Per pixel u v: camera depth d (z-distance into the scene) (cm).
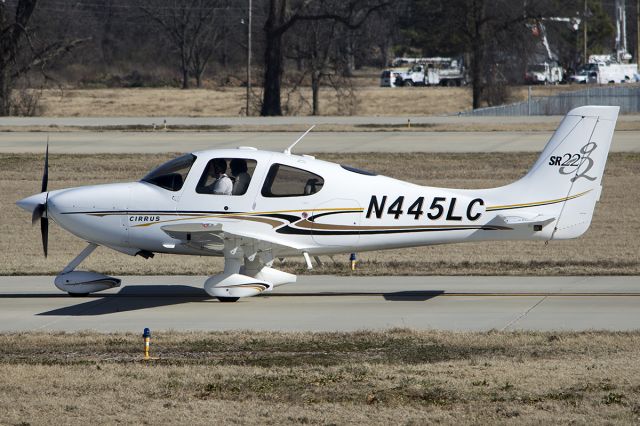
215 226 5194
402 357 4116
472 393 3481
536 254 7419
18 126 17900
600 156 5381
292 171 5516
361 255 7481
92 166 13075
